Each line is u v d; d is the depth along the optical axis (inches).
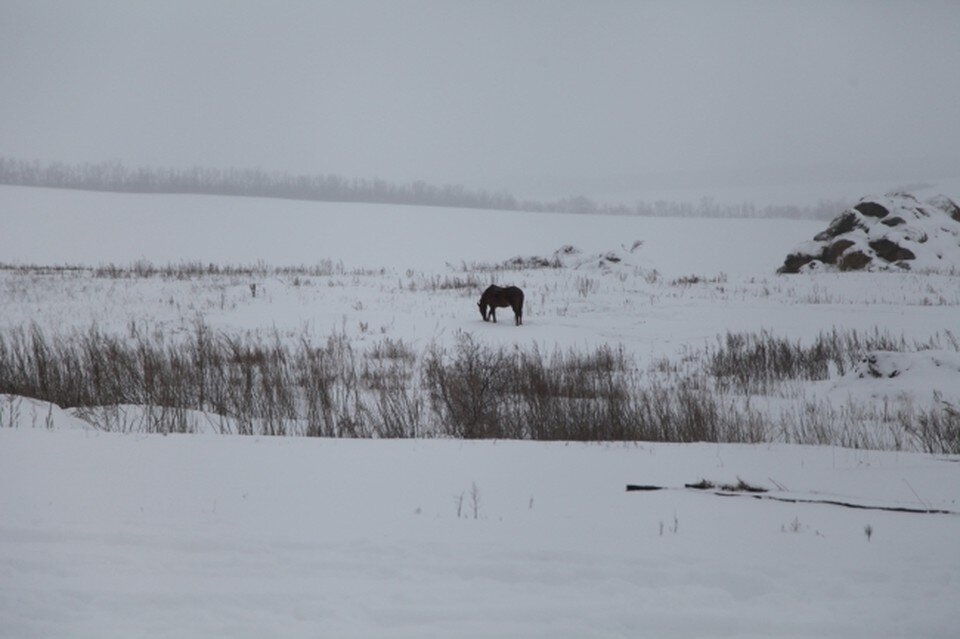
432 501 842.8
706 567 657.6
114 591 596.7
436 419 1569.9
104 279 4308.6
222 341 2797.7
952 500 892.6
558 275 4660.4
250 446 1083.9
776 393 2138.3
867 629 569.3
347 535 712.4
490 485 917.8
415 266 7362.2
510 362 1987.0
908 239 5078.7
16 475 884.0
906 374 1980.8
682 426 1491.1
